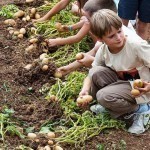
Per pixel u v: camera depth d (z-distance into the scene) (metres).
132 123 2.68
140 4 3.24
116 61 2.64
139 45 2.54
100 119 2.68
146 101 2.65
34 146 2.49
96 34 2.55
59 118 2.71
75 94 2.87
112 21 2.48
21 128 2.59
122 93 2.64
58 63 3.18
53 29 3.48
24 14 3.71
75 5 3.59
